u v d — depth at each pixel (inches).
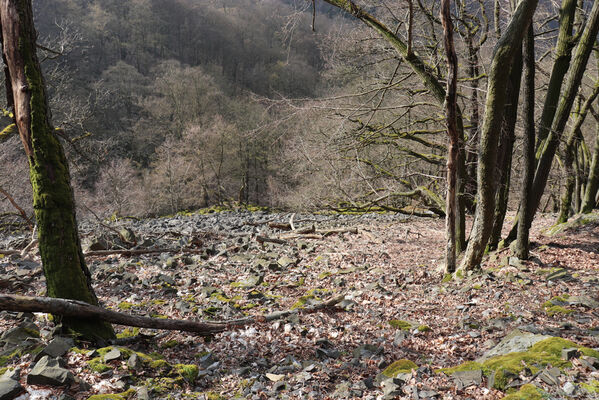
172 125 1840.6
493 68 300.2
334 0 366.9
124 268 388.8
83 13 2422.5
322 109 468.4
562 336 204.7
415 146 709.3
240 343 219.9
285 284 360.8
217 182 1726.1
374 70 540.4
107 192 1286.9
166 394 157.1
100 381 156.6
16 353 170.9
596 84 465.1
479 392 152.8
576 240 447.8
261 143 1605.6
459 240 438.3
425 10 413.4
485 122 318.7
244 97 2016.5
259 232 662.5
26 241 498.6
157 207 1549.0
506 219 706.8
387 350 212.4
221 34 2630.4
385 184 637.9
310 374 180.5
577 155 660.1
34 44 183.0
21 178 762.2
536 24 457.4
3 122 725.3
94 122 1582.2
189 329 218.2
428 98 566.3
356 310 285.6
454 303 296.5
